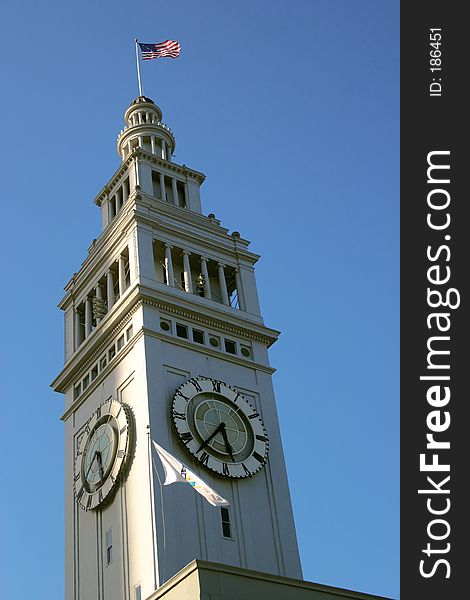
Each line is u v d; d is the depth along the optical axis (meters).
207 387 63.94
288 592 44.19
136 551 56.66
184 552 55.56
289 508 62.12
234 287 73.94
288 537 60.66
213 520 58.28
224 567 43.06
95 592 58.72
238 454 62.38
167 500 57.19
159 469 58.16
